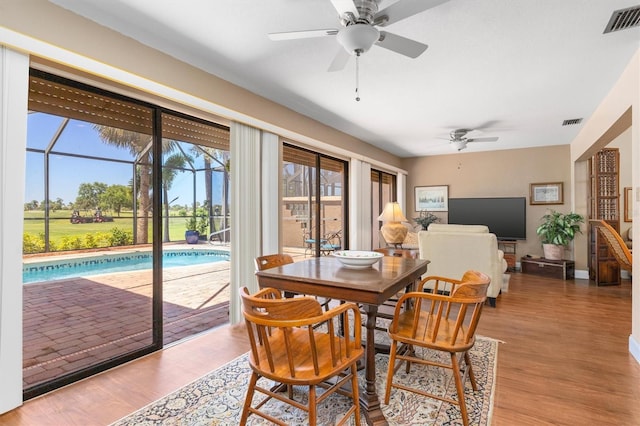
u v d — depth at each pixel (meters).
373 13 1.74
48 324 2.98
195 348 2.62
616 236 3.80
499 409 1.82
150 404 1.86
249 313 1.42
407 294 1.84
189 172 5.38
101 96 2.35
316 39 2.35
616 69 2.85
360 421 1.67
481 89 3.32
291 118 3.92
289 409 1.82
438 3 1.61
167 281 5.08
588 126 4.47
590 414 1.77
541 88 3.29
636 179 2.52
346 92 3.38
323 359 1.52
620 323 3.21
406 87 3.25
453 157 7.00
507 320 3.29
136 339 2.73
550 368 2.29
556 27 2.18
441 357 2.48
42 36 1.83
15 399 1.79
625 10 1.99
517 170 6.41
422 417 1.75
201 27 2.18
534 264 5.70
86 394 1.96
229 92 3.07
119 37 2.21
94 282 3.64
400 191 7.12
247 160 3.28
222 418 1.74
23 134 1.80
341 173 5.40
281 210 3.74
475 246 3.81
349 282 1.77
